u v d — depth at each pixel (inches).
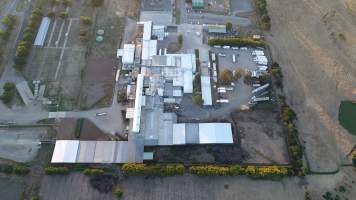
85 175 4554.6
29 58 5639.8
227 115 5167.3
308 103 5344.5
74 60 5659.5
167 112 5123.0
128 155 4677.7
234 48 5930.1
